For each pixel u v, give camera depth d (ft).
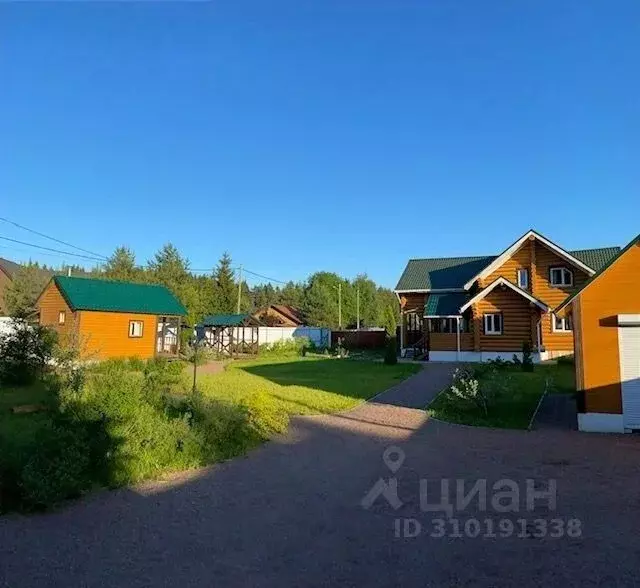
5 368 53.98
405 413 46.21
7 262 197.36
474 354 93.15
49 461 22.45
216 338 131.64
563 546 17.70
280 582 15.33
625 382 39.19
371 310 269.85
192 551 17.52
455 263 114.32
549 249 92.79
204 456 29.73
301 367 88.69
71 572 15.92
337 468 28.50
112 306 97.04
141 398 33.35
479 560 16.74
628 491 23.81
